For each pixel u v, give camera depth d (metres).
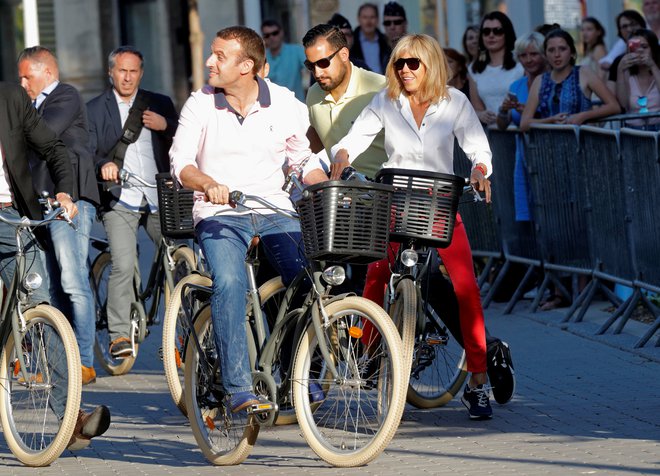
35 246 18.20
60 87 23.20
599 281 26.98
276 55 40.25
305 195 15.86
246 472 16.72
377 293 19.00
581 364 23.19
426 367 19.31
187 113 17.19
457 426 18.95
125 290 24.44
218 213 17.11
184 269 23.91
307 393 16.83
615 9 44.06
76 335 23.03
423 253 18.53
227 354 16.59
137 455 18.08
